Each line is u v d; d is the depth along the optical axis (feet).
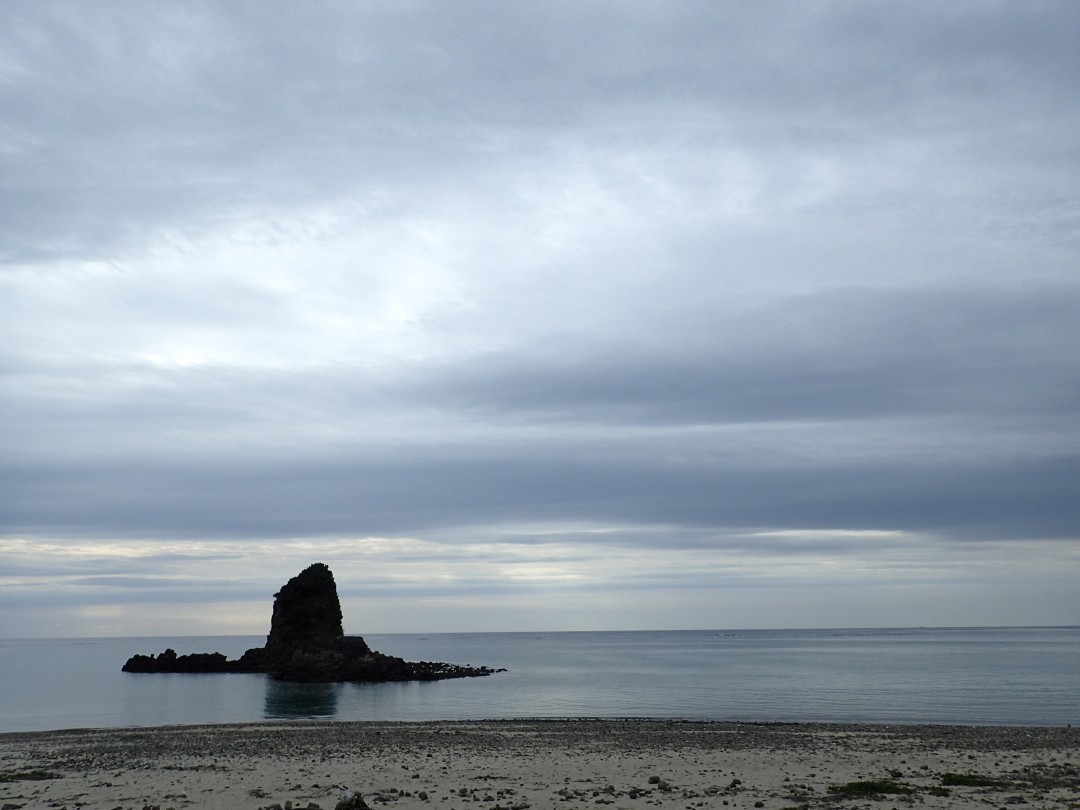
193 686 334.24
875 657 504.43
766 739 132.77
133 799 76.69
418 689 309.83
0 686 332.19
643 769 96.02
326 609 439.22
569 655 640.99
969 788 79.77
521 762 102.89
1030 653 540.52
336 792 80.18
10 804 74.64
